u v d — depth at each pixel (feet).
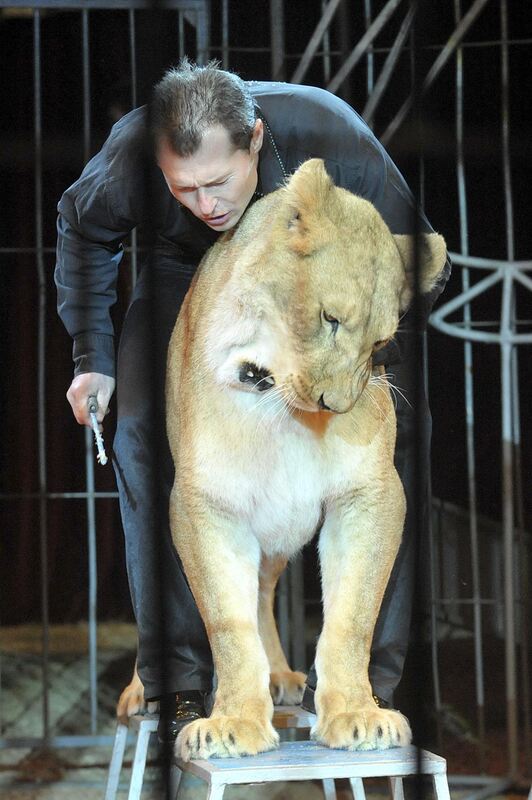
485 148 28.19
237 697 14.92
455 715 29.50
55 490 35.35
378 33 27.30
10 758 27.63
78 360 17.89
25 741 27.40
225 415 15.23
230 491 15.34
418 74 15.46
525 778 25.36
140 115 17.42
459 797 24.62
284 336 14.58
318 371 14.39
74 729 29.30
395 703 28.02
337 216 14.76
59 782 26.00
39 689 32.42
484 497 33.58
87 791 25.38
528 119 29.96
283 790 25.31
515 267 26.40
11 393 34.50
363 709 14.88
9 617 36.70
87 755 27.81
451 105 29.94
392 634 17.37
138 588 16.96
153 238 14.42
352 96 28.81
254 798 24.80
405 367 17.39
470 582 32.60
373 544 15.43
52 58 30.99
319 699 15.06
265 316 14.75
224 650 15.11
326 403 14.49
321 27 26.05
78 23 30.99
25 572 36.47
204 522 15.44
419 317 14.29
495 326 32.68
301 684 18.53
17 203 33.04
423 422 17.56
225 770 13.48
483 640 32.50
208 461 15.30
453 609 32.58
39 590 36.63
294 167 16.52
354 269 14.51
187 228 17.06
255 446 15.17
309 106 16.58
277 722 16.52
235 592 15.34
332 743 14.51
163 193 16.80
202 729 14.38
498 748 27.53
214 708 15.06
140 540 16.98
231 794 25.07
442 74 29.86
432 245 15.49
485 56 29.94
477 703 29.99
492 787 24.93
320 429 15.17
